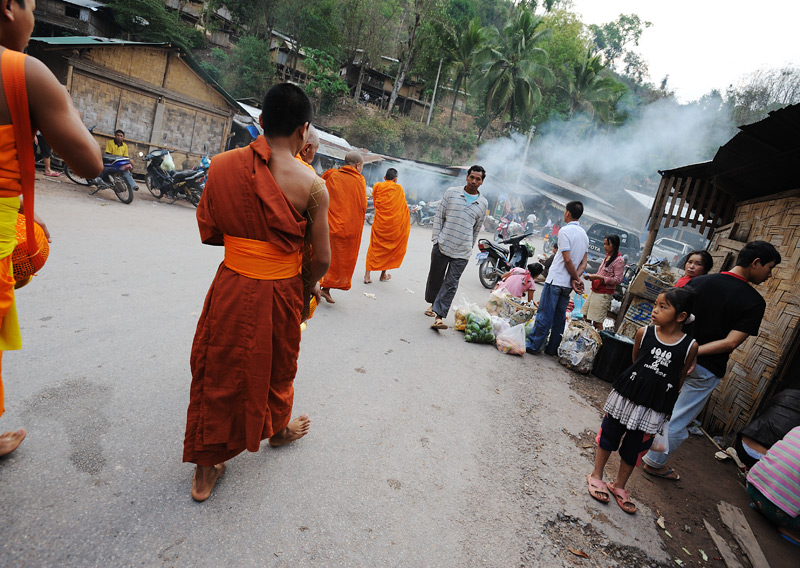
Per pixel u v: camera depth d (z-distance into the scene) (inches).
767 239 185.2
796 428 121.6
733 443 159.0
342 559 76.9
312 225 80.9
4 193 61.6
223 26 1471.5
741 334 120.3
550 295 207.8
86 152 65.8
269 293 77.0
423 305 251.4
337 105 1492.4
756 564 102.4
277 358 82.7
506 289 247.0
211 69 1175.0
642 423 106.0
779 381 153.8
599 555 93.7
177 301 175.9
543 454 126.5
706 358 126.3
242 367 77.9
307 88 1349.7
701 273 153.2
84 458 86.7
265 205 72.4
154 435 97.3
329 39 1363.2
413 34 1482.5
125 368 120.6
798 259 159.2
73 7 927.7
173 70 561.9
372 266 269.9
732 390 169.8
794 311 153.0
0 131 58.4
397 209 262.8
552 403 162.6
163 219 346.9
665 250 731.4
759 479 120.0
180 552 71.6
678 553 100.5
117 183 371.2
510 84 1520.7
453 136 1592.0
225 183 72.8
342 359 157.1
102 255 218.4
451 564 81.4
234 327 76.2
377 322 205.5
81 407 101.1
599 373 202.1
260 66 1229.1
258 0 1295.5
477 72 1605.6
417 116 1764.3
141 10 1003.9
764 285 172.6
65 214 288.8
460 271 205.5
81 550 68.2
